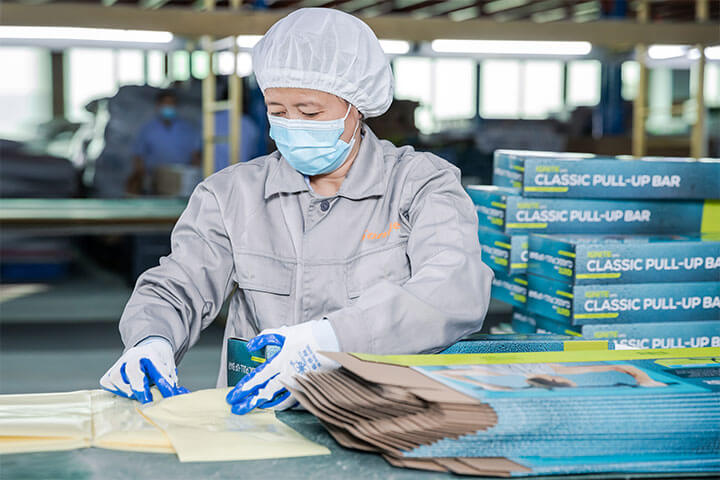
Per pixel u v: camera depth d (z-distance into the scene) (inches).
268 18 170.1
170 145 298.8
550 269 70.7
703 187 75.9
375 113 62.0
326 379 43.5
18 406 47.3
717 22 179.6
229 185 63.7
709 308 70.5
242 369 52.5
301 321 61.2
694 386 39.9
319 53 56.2
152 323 55.8
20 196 289.0
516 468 36.4
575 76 587.5
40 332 218.8
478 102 588.1
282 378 46.0
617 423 38.0
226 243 63.1
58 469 37.1
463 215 59.4
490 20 174.1
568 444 37.9
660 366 44.9
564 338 53.6
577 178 73.7
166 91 305.4
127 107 303.6
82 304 257.0
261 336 46.5
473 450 37.3
